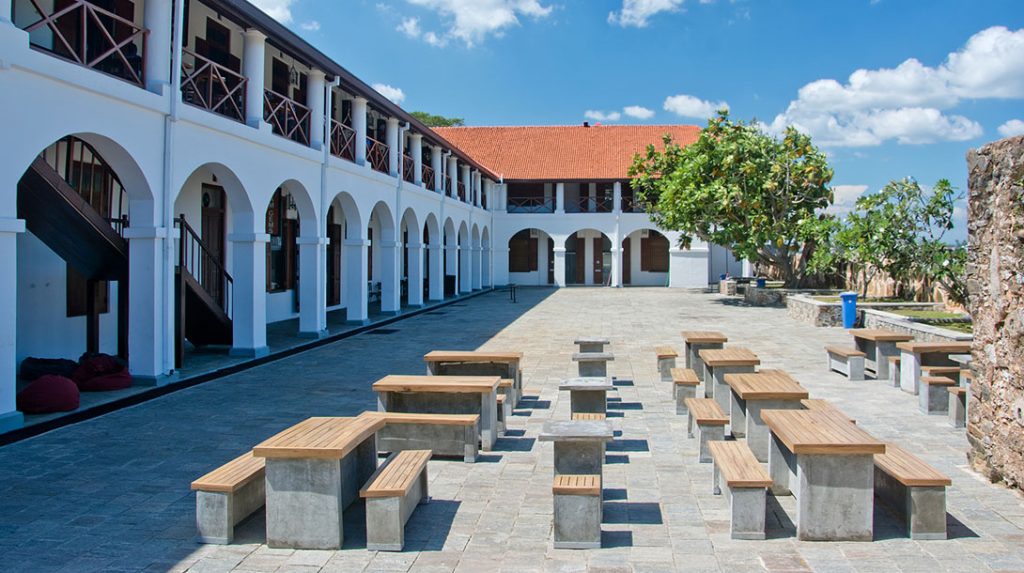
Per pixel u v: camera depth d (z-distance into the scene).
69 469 5.89
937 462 5.99
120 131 8.47
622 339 14.71
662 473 5.78
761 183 22.23
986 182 5.54
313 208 14.13
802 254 24.20
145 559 4.18
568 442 4.98
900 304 16.19
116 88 8.25
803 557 4.12
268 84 15.17
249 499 4.84
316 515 4.29
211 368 10.65
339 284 22.31
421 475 5.05
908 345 8.95
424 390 6.50
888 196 14.78
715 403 6.68
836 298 19.00
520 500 5.17
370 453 5.30
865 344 11.06
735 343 13.84
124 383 8.95
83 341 11.29
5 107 6.78
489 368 8.46
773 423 4.90
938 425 7.29
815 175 22.23
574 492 4.28
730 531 4.50
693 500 5.13
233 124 10.87
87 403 8.18
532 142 38.81
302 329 14.46
